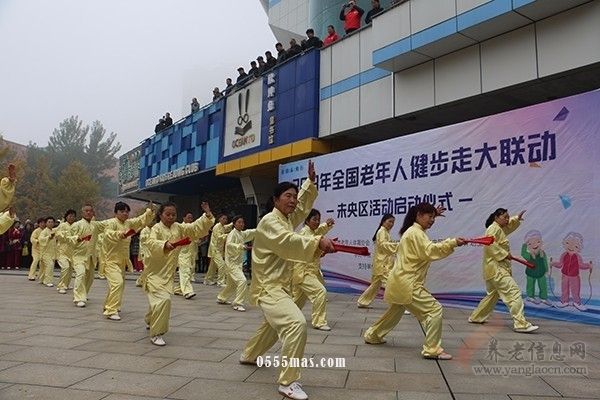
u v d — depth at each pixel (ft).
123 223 24.30
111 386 12.47
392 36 35.32
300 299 22.45
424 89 35.91
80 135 182.50
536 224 25.64
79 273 28.37
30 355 15.80
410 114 37.29
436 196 30.81
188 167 65.05
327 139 45.24
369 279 35.24
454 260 29.35
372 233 35.22
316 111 45.19
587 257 23.56
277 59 51.85
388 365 15.06
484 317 23.48
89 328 20.88
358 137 45.03
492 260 22.13
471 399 11.70
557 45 28.48
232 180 67.41
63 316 24.21
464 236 28.96
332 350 17.22
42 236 41.39
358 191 36.58
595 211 23.43
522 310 21.30
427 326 16.06
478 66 32.53
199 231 19.84
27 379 13.03
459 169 29.66
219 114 59.67
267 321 13.66
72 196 141.90
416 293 16.35
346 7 45.62
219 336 19.56
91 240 29.14
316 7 62.85
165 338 19.02
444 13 31.86
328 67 44.96
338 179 38.34
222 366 14.64
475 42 32.53
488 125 28.40
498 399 11.71
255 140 52.54
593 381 13.33
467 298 28.58
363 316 25.91
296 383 11.95
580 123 24.34
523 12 28.43
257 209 56.34
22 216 150.92
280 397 11.75
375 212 35.09
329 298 34.60
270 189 58.80
